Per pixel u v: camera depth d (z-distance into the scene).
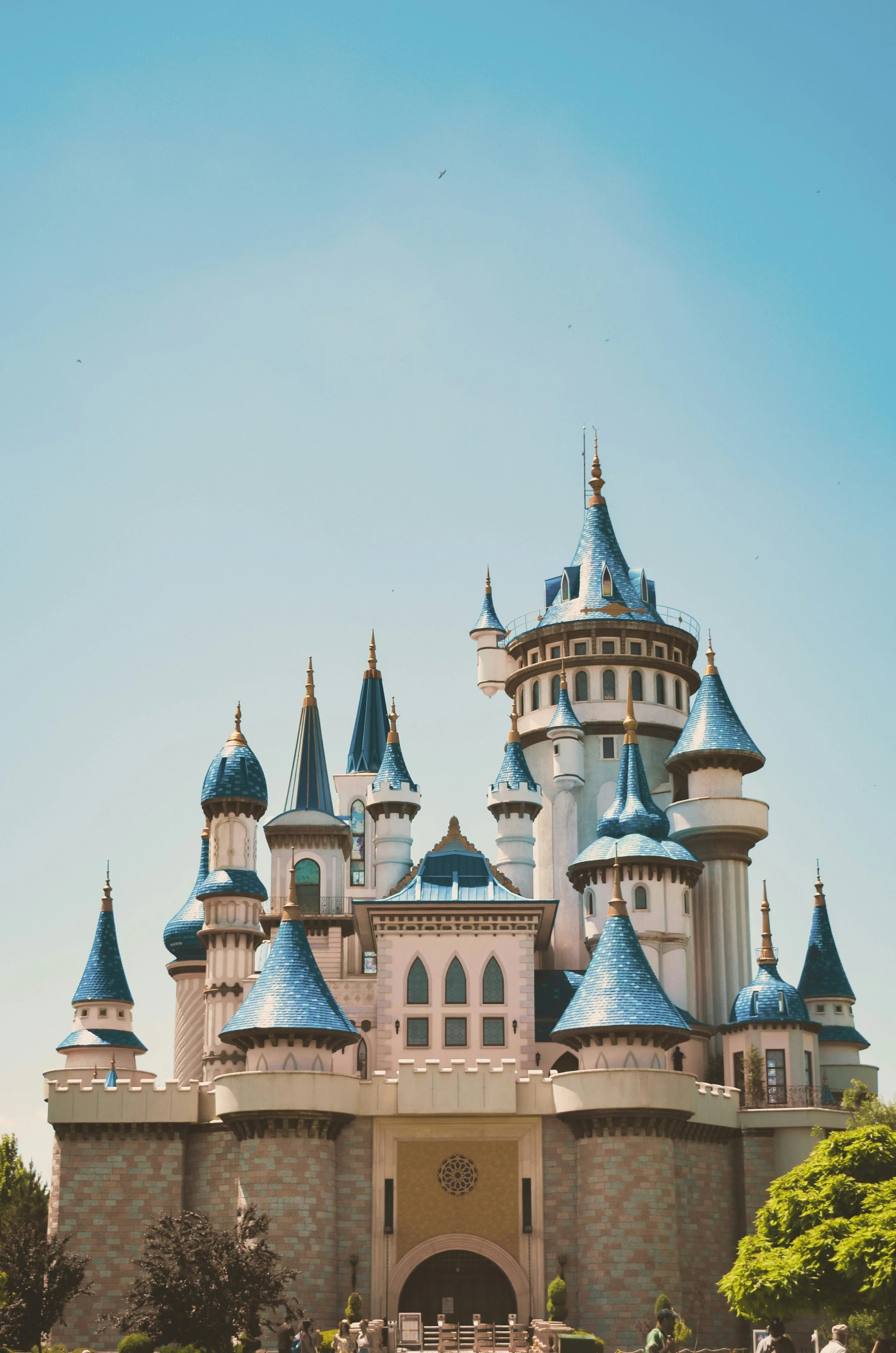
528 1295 64.62
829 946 88.75
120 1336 64.94
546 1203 65.69
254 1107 64.81
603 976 68.25
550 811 94.12
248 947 89.00
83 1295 65.06
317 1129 65.31
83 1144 67.56
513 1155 66.38
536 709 98.12
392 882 87.69
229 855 90.56
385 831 88.75
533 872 91.62
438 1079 66.69
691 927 84.19
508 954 74.31
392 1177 66.12
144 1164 67.31
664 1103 64.88
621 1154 64.62
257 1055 66.56
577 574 101.81
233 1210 66.00
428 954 74.38
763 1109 70.94
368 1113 66.75
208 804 91.75
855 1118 69.44
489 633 106.50
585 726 95.81
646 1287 62.91
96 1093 67.62
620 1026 66.12
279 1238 63.62
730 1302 48.66
